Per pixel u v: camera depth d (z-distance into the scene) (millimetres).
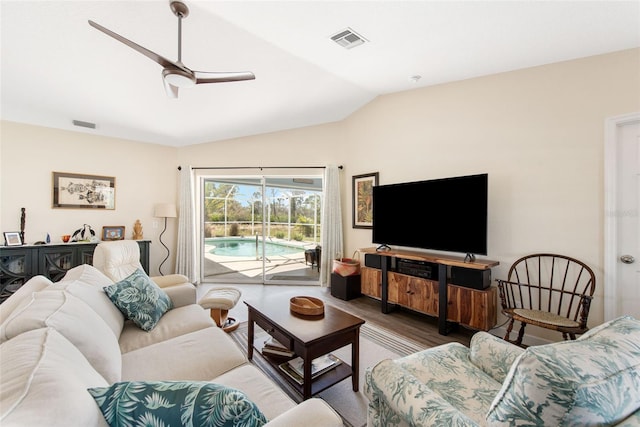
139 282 2098
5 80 2832
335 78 3125
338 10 1984
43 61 2547
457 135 3115
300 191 5039
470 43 2332
